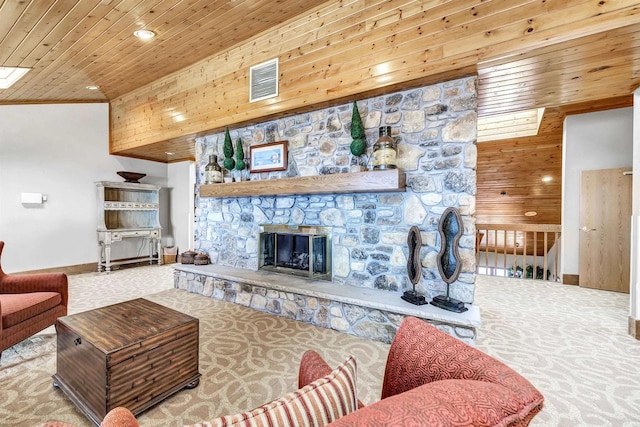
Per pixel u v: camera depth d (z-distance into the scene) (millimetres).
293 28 3254
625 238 4414
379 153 2793
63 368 1913
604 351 2549
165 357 1825
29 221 5012
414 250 2701
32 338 2744
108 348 1599
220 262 4512
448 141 2668
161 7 2787
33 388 1980
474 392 612
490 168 5695
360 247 3195
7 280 2635
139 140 5199
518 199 6043
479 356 865
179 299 3969
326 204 3439
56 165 5285
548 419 1709
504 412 580
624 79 2689
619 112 4508
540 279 5340
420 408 548
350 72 2893
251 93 3635
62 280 2744
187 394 1915
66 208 5395
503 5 2207
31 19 2750
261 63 3521
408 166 2865
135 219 6508
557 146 5094
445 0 2422
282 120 3740
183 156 6426
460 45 2365
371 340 2730
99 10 2734
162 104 4734
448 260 2576
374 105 3033
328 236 3400
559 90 2932
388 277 3016
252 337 2791
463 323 2297
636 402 1863
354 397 756
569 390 1990
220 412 1752
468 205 2588
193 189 6672
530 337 2838
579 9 1984
